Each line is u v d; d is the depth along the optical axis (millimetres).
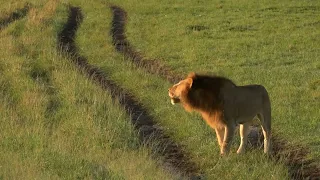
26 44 56750
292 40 60062
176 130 31812
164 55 54500
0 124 30469
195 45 58250
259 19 73250
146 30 68562
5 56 50875
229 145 26703
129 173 23328
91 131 29578
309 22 70938
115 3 93812
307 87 39625
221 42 59625
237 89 26844
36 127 29812
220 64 49906
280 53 53906
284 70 46375
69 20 77250
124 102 38344
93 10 86625
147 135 31578
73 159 24703
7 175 22453
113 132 29688
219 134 27328
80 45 60312
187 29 67375
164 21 74312
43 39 60344
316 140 29031
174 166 27031
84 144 27828
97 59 52750
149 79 43688
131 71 46656
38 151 25672
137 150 28094
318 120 31875
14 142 27391
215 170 25734
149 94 39188
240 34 64000
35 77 44719
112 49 57844
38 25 68562
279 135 30328
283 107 34406
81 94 38344
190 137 30469
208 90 26594
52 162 24328
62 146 26859
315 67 47312
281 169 25062
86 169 23562
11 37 59781
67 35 66375
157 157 27766
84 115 32562
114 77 45375
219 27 68438
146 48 58344
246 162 26266
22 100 36188
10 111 33094
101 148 27766
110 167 24141
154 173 24250
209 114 26906
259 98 27281
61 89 40094
